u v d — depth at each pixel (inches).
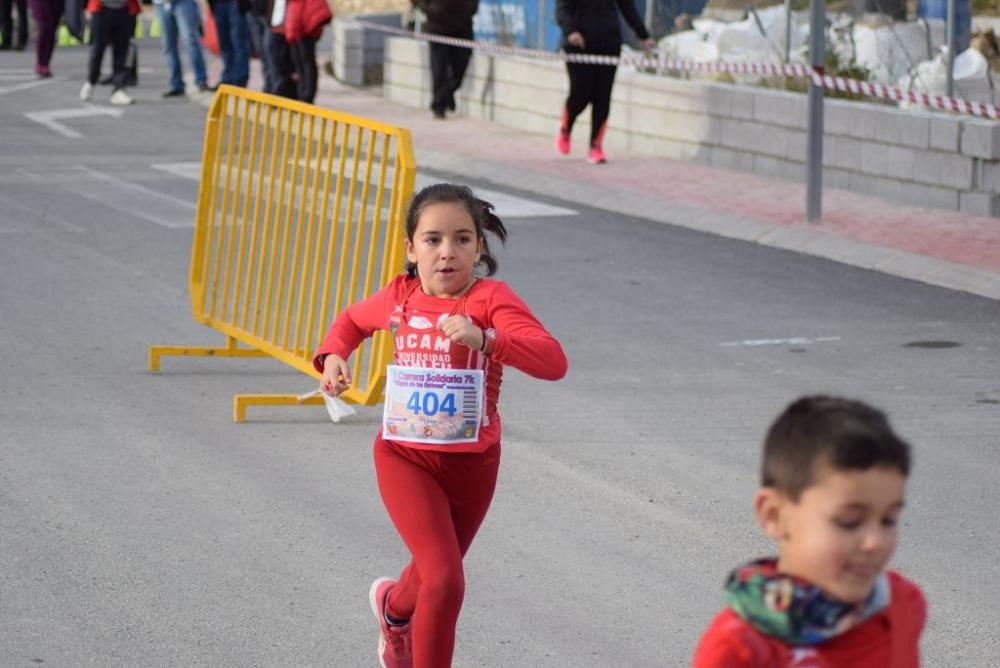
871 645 130.1
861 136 745.6
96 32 1098.1
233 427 384.8
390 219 378.3
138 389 417.1
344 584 284.4
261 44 1074.7
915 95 634.8
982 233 642.2
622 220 702.5
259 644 256.8
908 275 578.2
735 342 474.6
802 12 872.9
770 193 751.7
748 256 617.6
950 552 301.4
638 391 418.3
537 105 982.4
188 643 256.7
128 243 616.4
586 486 340.5
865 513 123.5
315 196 404.5
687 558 298.7
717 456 362.0
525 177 810.2
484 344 214.1
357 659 251.6
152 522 315.0
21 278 548.4
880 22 831.1
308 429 385.1
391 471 227.6
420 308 229.9
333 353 236.4
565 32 842.2
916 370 441.4
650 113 893.8
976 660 253.1
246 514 321.1
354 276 388.8
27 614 267.3
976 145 684.7
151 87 1200.2
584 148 920.3
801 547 125.8
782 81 847.1
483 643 258.2
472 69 1051.3
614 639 260.7
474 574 289.7
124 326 484.1
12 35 1498.5
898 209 704.4
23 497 327.9
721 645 128.6
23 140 917.8
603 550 302.7
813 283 565.3
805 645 128.1
